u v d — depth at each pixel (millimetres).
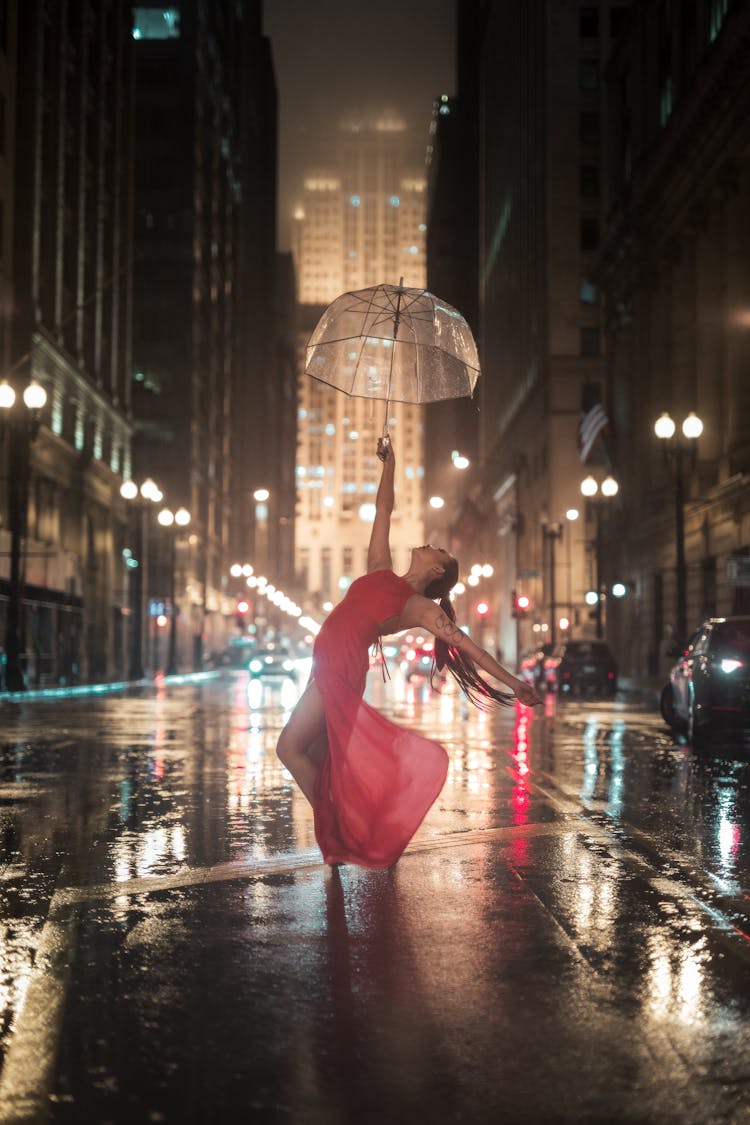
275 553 177000
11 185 49656
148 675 68812
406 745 6859
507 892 7621
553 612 63844
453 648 6754
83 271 62406
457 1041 4766
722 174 46688
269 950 6172
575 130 87750
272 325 177875
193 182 97500
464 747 19156
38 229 52500
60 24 55062
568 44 88062
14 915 6957
